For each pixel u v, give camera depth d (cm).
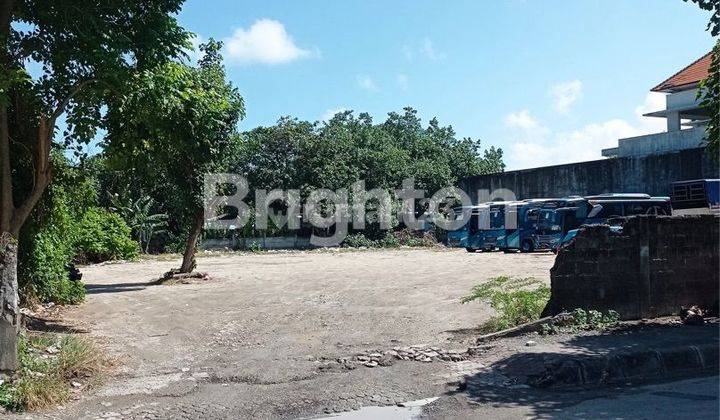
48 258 1438
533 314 1110
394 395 768
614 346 908
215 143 2042
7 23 1028
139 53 1070
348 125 6166
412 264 2825
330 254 3978
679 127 3716
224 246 4659
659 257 1148
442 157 5978
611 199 3183
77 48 1004
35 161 1136
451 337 1090
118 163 1311
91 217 3391
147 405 750
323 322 1270
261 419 694
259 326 1251
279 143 4809
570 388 786
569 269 1079
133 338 1144
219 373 895
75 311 1445
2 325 799
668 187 3338
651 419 635
